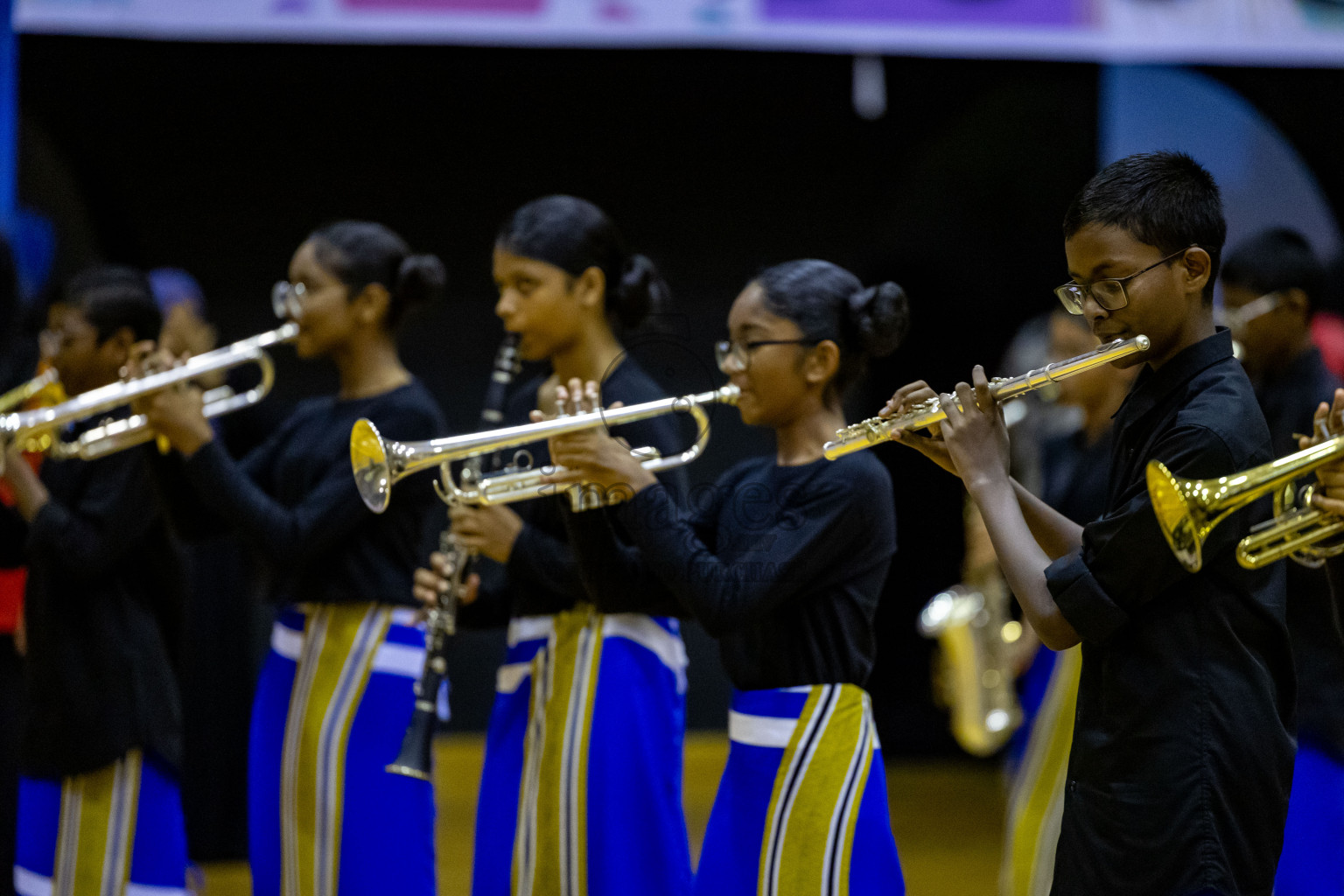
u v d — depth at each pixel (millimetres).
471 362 21938
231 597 14180
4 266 11039
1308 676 8648
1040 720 10305
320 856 8719
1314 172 20469
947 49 16484
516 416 9078
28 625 9398
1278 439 9422
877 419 6285
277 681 9148
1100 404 10344
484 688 21281
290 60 21625
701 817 16266
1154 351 5688
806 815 6684
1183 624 5418
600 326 8469
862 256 22500
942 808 18078
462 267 22188
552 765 7781
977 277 22406
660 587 7602
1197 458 5336
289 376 20953
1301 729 8672
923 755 21625
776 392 7191
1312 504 5410
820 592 6922
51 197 21312
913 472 21484
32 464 10523
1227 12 16422
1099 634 5445
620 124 22250
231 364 9281
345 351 9500
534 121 22234
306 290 9320
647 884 7602
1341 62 16547
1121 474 5812
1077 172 21859
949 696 13547
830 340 7148
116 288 10078
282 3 16359
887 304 7211
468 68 21953
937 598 13609
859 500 6875
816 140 22297
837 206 22422
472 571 8969
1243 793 5316
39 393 10227
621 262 8586
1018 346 21578
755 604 6742
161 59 21406
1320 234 20359
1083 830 5586
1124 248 5539
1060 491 10406
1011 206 22203
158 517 9828
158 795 9547
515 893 7871
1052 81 21562
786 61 22000
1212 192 5664
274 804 8992
